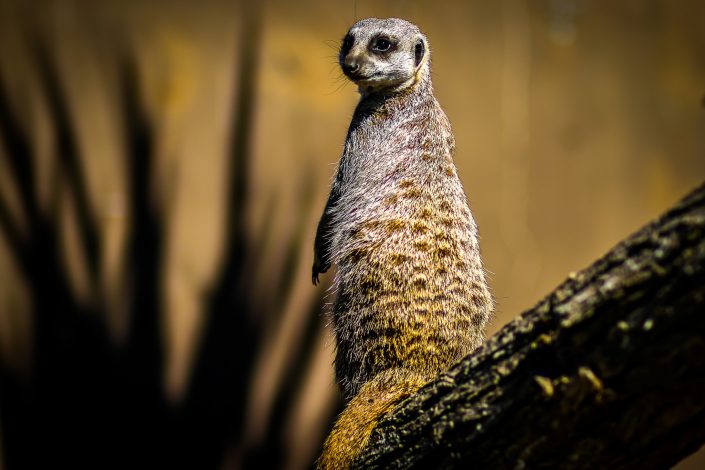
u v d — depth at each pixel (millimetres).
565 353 3781
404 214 6367
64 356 11344
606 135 13812
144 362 11625
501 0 13281
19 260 11188
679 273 3447
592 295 3711
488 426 4078
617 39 14000
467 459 4191
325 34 12320
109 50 11477
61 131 11320
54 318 11320
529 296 13188
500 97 13234
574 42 13711
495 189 13141
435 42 12859
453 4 13008
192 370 11766
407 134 6785
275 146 12031
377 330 6141
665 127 14219
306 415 12086
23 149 11180
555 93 13562
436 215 6359
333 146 12250
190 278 11758
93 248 11453
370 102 7055
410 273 6152
